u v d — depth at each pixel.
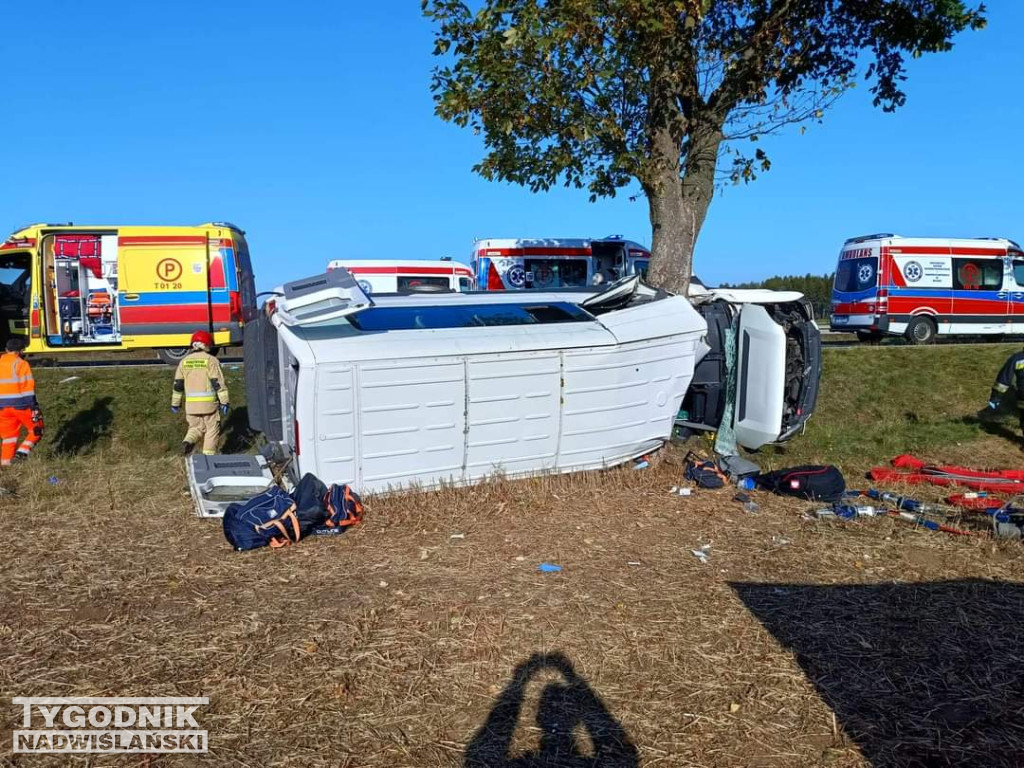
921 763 3.54
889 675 4.30
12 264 16.22
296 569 5.87
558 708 3.96
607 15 9.09
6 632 4.77
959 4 10.73
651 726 3.81
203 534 6.72
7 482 8.31
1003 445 10.85
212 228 16.05
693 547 6.43
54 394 12.56
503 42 9.07
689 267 10.80
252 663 4.39
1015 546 6.48
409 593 5.38
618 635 4.75
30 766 3.48
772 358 9.16
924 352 15.63
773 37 10.37
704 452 9.62
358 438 7.34
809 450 10.22
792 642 4.68
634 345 8.36
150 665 4.37
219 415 10.02
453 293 9.06
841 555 6.25
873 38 11.45
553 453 8.16
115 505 7.55
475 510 7.24
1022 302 21.03
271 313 8.63
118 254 15.59
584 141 9.90
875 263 20.48
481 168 10.62
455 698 4.04
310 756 3.56
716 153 11.03
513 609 5.11
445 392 7.57
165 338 15.79
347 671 4.30
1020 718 3.89
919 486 8.55
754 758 3.57
